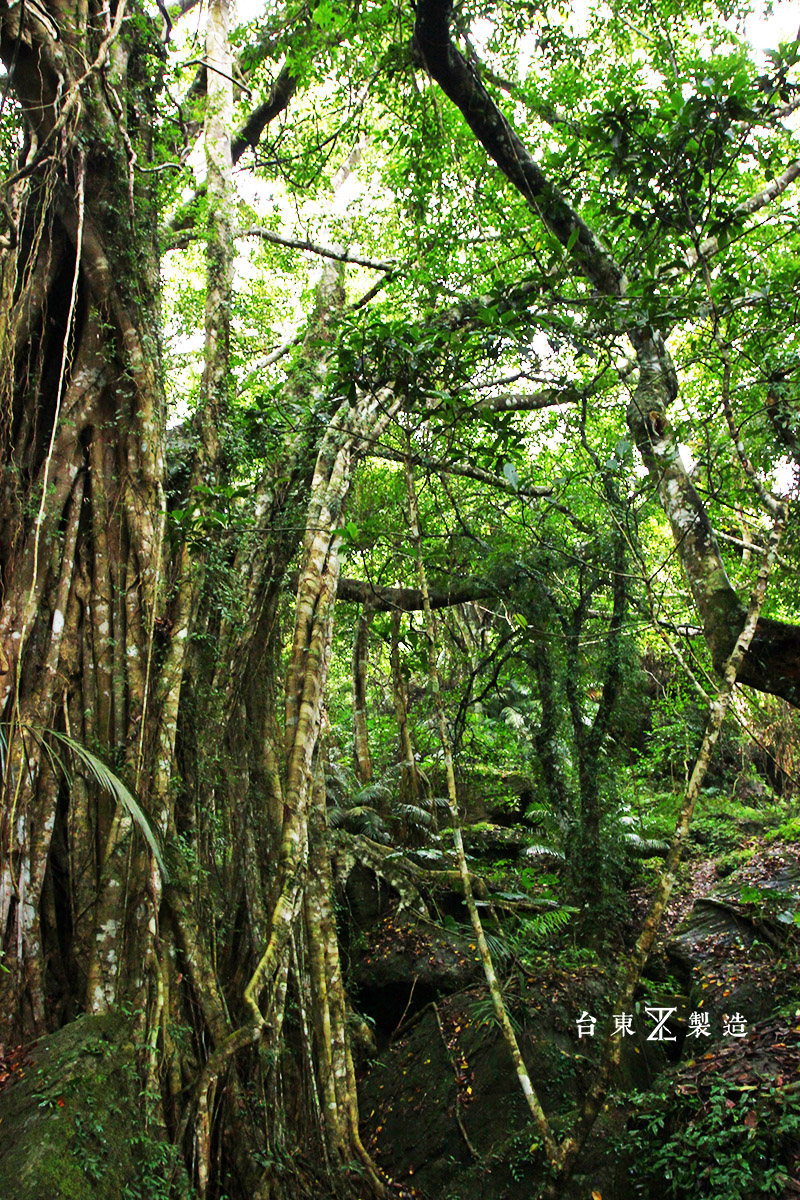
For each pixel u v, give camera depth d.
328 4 7.09
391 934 7.89
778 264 7.20
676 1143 4.68
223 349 6.55
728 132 4.71
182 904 4.85
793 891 7.11
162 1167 3.86
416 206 7.64
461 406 4.94
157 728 5.12
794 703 5.29
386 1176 5.57
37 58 5.13
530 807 10.45
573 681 7.95
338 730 14.06
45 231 5.30
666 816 12.13
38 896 4.50
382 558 9.55
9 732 4.62
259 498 6.80
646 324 4.83
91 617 5.13
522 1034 6.08
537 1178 4.96
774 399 5.47
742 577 8.72
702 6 7.18
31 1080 3.73
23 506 5.04
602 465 6.23
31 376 5.35
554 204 5.89
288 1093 5.24
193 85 8.41
